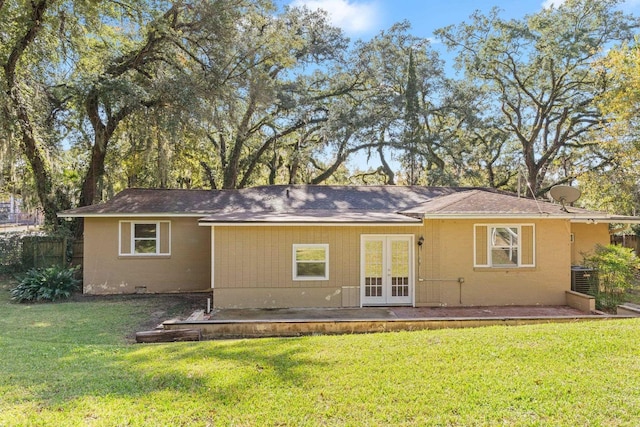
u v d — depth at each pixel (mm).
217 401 4121
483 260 11453
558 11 22969
